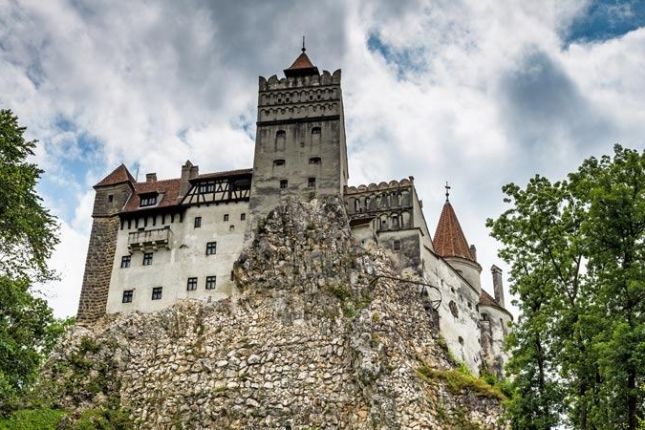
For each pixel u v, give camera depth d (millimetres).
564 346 38750
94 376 63438
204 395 61000
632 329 34719
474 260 80625
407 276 67000
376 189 73062
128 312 69438
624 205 37281
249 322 64688
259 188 72625
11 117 44406
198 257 70750
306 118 75688
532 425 39562
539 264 41625
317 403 58500
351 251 67188
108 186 78438
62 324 68312
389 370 58062
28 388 42312
